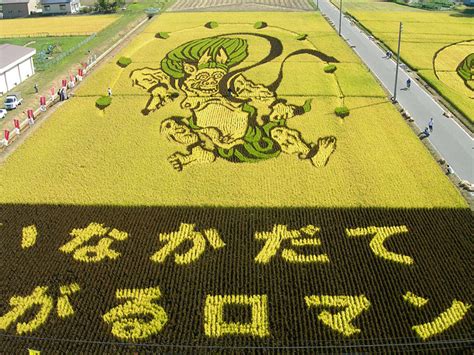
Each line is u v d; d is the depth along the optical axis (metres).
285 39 71.94
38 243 30.64
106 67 61.84
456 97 51.41
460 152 40.78
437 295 26.00
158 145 42.59
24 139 44.53
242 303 25.77
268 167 38.78
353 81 55.78
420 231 30.95
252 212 33.16
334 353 22.88
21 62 59.12
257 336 23.83
